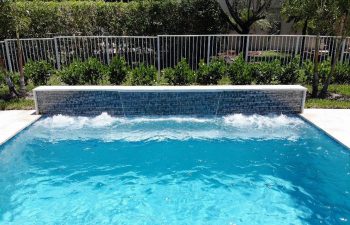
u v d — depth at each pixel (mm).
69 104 8156
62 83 10422
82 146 6555
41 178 5461
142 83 9812
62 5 13117
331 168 5684
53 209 4672
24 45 12062
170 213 4590
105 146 6555
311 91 9898
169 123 7684
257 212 4590
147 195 5016
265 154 6223
